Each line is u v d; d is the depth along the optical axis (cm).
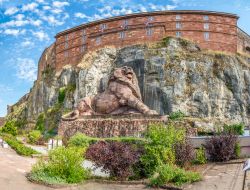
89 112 4400
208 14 8906
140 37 8862
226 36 8862
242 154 2270
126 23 9112
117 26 9200
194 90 8075
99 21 9456
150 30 8825
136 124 3912
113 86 4466
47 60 11188
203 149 2206
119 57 8769
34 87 11600
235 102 8281
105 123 4062
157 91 8019
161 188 1609
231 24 8956
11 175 1736
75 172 1773
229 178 1650
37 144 3897
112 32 9194
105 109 4353
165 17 8912
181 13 8881
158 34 8738
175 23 8850
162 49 8394
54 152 1812
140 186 1673
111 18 9306
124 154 1794
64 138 4028
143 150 1880
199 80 8175
